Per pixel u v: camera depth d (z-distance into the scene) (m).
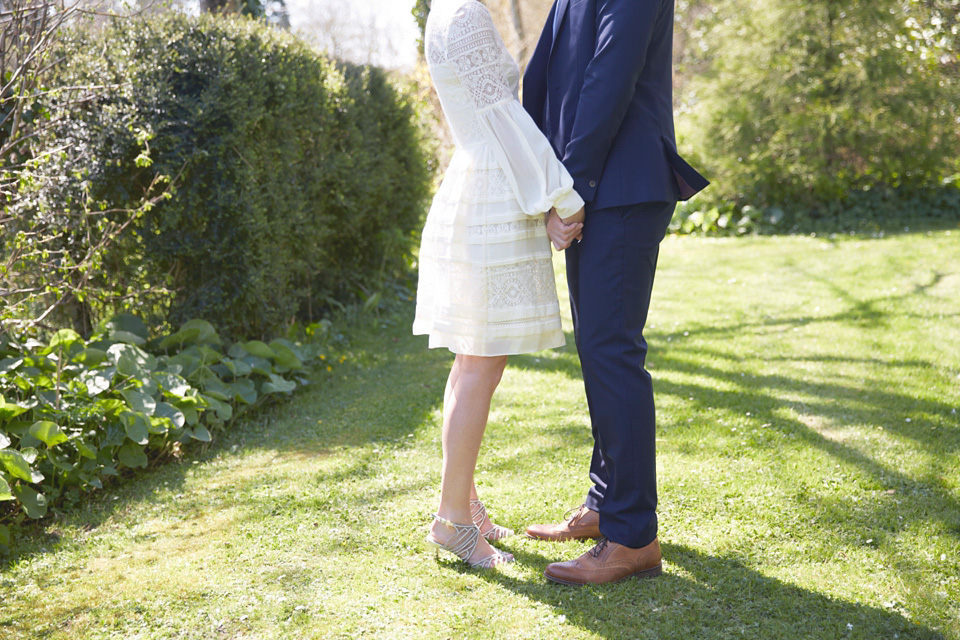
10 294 2.71
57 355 2.76
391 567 1.89
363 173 4.60
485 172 1.79
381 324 4.97
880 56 8.05
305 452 2.78
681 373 3.61
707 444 2.67
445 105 1.86
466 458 1.88
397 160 5.36
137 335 3.25
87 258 2.84
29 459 2.15
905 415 2.88
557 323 1.87
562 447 2.72
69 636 1.62
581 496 2.30
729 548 1.93
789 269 6.03
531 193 1.74
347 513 2.22
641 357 1.77
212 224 3.51
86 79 3.12
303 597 1.75
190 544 2.05
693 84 9.10
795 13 8.13
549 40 1.96
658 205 1.72
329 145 4.36
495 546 2.01
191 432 2.79
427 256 1.94
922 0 8.16
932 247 6.32
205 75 3.38
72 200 3.09
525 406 3.23
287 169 3.90
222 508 2.29
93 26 3.32
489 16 1.79
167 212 3.31
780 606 1.66
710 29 10.48
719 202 8.65
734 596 1.71
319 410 3.29
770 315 4.70
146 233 3.37
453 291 1.83
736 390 3.31
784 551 1.91
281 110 3.73
